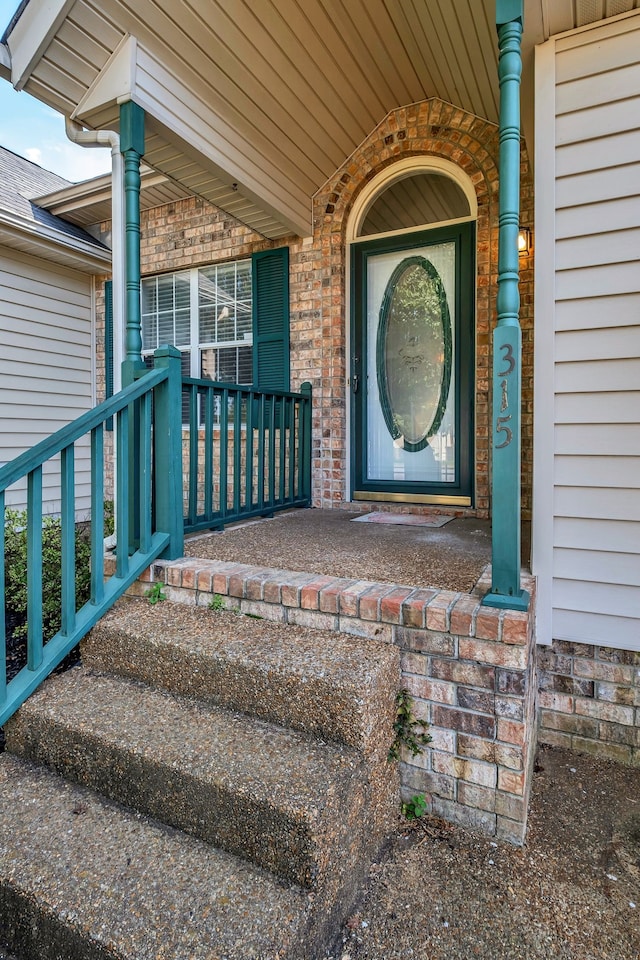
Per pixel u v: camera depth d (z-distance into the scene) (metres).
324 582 1.97
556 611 2.16
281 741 1.53
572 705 2.17
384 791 1.62
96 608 2.05
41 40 2.48
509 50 1.67
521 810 1.58
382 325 4.11
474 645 1.62
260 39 2.81
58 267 5.88
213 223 4.90
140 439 2.29
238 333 4.91
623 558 2.05
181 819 1.41
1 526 1.74
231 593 2.08
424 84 3.57
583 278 2.07
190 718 1.66
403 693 1.73
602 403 2.06
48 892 1.20
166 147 2.98
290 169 3.84
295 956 1.10
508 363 1.70
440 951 1.26
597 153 2.04
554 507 2.14
